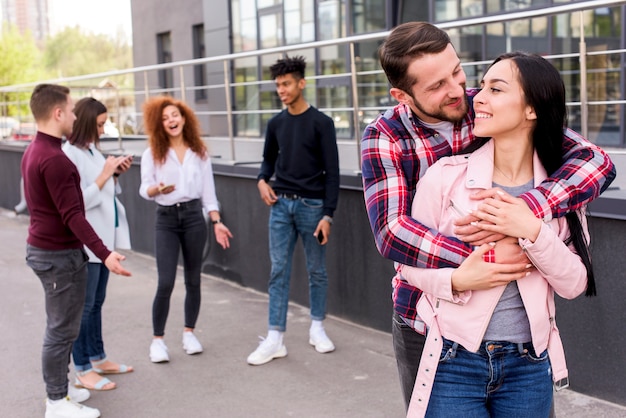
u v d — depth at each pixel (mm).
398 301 2158
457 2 9055
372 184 2090
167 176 4688
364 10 10156
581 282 1949
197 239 4766
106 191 4289
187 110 4750
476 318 1945
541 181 2000
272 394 4109
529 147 2016
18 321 5707
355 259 5195
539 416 2047
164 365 4637
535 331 1959
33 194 3590
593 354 3711
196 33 16359
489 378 1994
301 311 5711
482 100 1955
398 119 2127
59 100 3582
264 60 12094
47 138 3576
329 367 4488
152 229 8109
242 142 9188
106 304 6172
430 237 1957
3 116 12820
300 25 11391
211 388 4234
